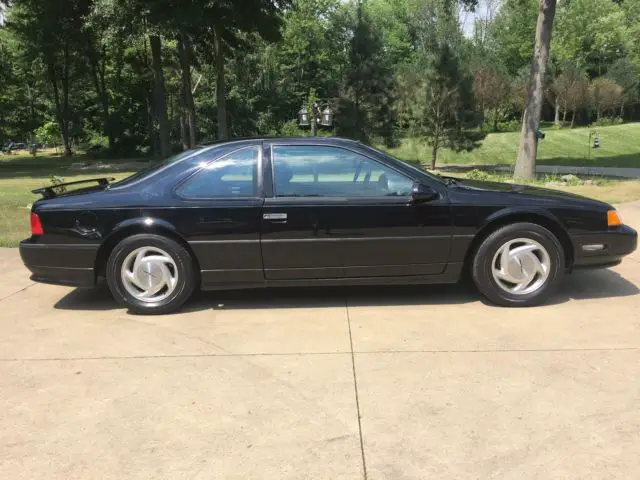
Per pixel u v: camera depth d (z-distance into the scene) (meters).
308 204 4.50
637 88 52.50
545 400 3.10
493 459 2.57
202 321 4.48
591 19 52.12
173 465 2.57
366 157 4.64
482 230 4.62
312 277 4.63
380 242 4.56
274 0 25.98
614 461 2.53
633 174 19.84
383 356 3.73
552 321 4.34
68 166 32.16
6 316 4.68
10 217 10.00
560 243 4.72
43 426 2.92
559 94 47.97
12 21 41.00
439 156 34.31
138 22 25.20
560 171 22.41
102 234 4.52
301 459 2.60
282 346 3.93
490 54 55.16
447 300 4.93
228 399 3.18
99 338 4.14
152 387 3.34
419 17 59.53
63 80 46.72
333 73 52.41
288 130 46.22
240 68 44.16
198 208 4.49
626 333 4.06
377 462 2.56
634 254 6.66
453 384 3.30
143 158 40.41
